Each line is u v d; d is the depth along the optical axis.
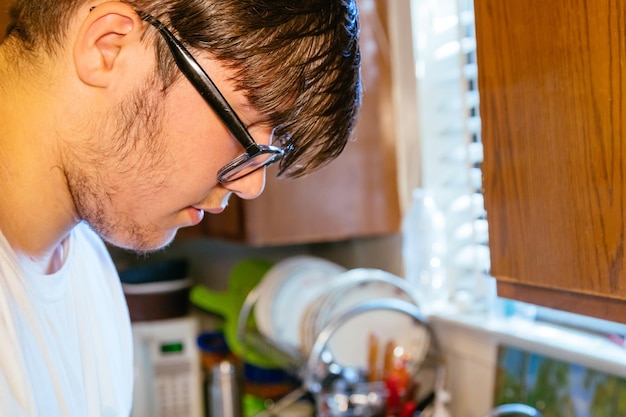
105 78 0.75
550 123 0.79
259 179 0.84
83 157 0.79
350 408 1.40
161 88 0.76
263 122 0.80
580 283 0.78
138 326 1.82
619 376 1.15
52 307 0.87
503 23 0.84
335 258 2.03
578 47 0.75
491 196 0.89
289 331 1.61
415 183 1.64
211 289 2.33
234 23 0.74
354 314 1.40
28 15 0.79
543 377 1.28
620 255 0.73
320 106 0.79
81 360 0.95
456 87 1.50
